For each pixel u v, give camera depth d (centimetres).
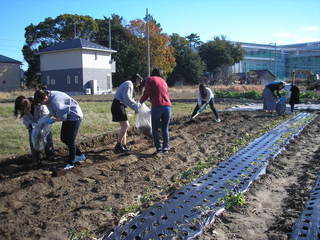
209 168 670
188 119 1418
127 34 5775
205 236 402
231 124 1256
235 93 2811
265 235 405
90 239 391
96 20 6159
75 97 3462
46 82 4706
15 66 5241
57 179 591
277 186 578
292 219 438
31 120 693
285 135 991
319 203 478
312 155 780
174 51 5947
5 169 657
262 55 10425
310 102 2286
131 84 755
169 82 6216
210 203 488
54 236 397
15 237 395
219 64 6631
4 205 491
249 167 662
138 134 1056
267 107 1499
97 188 555
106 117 1409
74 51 4394
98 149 839
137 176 623
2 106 1895
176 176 622
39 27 5853
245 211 470
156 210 462
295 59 10981
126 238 391
